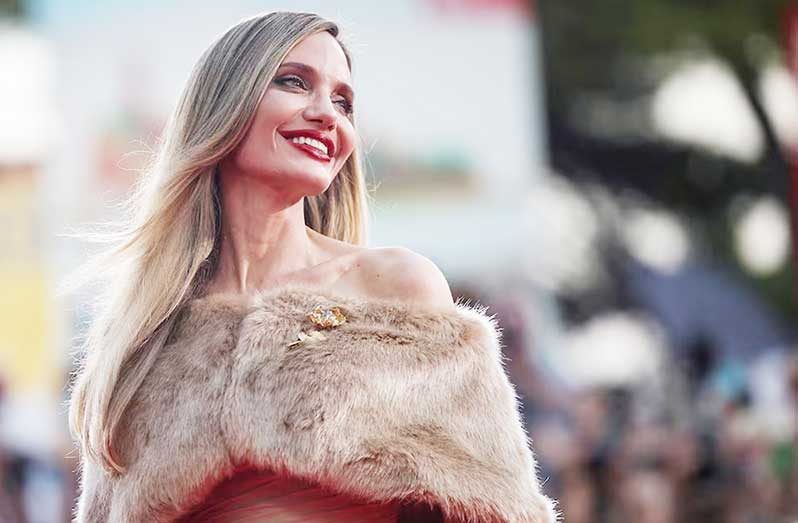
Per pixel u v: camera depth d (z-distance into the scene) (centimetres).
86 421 450
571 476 1677
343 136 449
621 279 2150
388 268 439
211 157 447
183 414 427
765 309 2194
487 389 424
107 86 1545
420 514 425
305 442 409
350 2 1614
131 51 1537
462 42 1664
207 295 454
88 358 461
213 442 420
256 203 451
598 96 2359
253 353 422
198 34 1549
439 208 1661
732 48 2412
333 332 422
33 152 1520
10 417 1467
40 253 1513
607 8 2344
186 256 452
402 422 414
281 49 445
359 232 482
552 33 2338
